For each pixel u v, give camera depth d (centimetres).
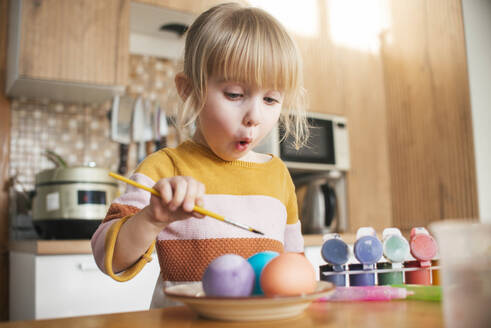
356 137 250
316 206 223
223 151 84
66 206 154
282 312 47
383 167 257
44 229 159
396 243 70
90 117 210
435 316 48
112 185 165
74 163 204
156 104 206
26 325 48
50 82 178
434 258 70
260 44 77
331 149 238
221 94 78
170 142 224
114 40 187
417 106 245
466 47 222
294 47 83
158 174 90
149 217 63
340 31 254
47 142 200
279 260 55
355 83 254
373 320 47
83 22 182
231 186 94
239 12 85
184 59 91
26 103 198
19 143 194
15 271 170
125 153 201
